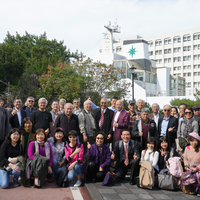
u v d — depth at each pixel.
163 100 25.41
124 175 5.91
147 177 5.22
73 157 5.60
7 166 5.19
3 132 6.34
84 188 5.33
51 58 35.62
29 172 5.18
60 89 17.72
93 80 18.22
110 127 6.70
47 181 5.65
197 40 64.81
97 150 5.66
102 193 4.76
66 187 5.33
